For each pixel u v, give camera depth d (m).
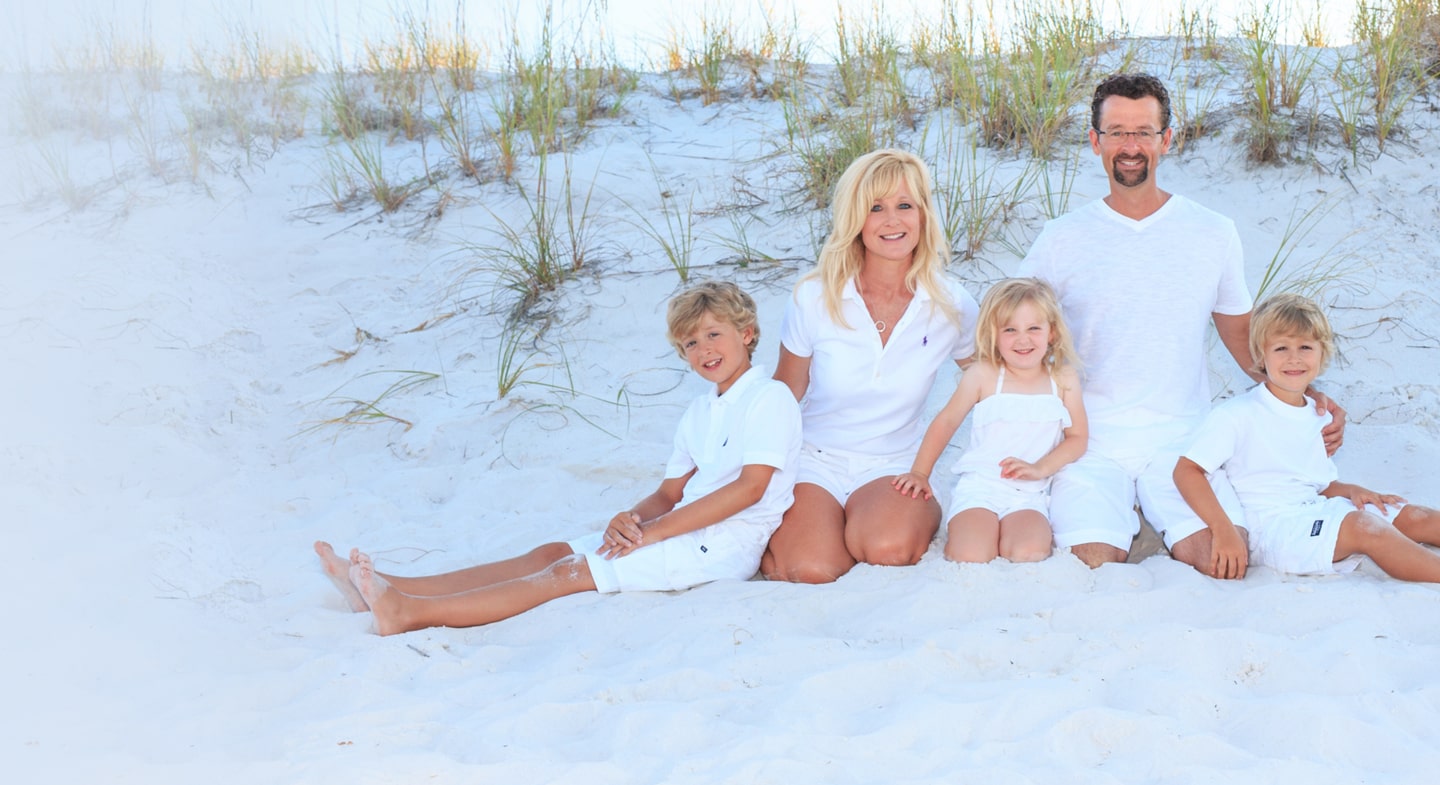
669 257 5.70
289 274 6.21
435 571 3.73
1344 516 3.34
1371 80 6.26
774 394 3.60
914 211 3.63
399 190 6.77
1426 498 3.82
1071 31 7.04
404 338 5.57
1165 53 7.27
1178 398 3.79
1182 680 2.73
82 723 2.70
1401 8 6.29
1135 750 2.48
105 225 6.66
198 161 7.24
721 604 3.32
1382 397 4.46
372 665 3.06
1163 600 3.19
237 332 5.65
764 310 5.35
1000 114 6.40
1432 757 2.39
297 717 2.78
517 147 7.12
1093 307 3.80
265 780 2.44
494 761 2.53
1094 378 3.82
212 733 2.68
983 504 3.60
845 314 3.75
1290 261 5.26
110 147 7.45
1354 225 5.47
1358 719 2.52
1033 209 5.69
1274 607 3.11
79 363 5.20
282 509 4.28
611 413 4.88
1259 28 6.54
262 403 5.13
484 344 5.46
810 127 6.81
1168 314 3.74
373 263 6.25
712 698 2.78
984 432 3.73
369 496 4.33
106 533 3.90
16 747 2.57
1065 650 2.94
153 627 3.28
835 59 7.42
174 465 4.50
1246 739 2.54
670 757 2.52
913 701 2.69
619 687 2.86
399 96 7.90
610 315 5.50
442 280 6.00
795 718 2.65
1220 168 5.95
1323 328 3.44
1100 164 6.03
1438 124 6.01
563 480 4.42
